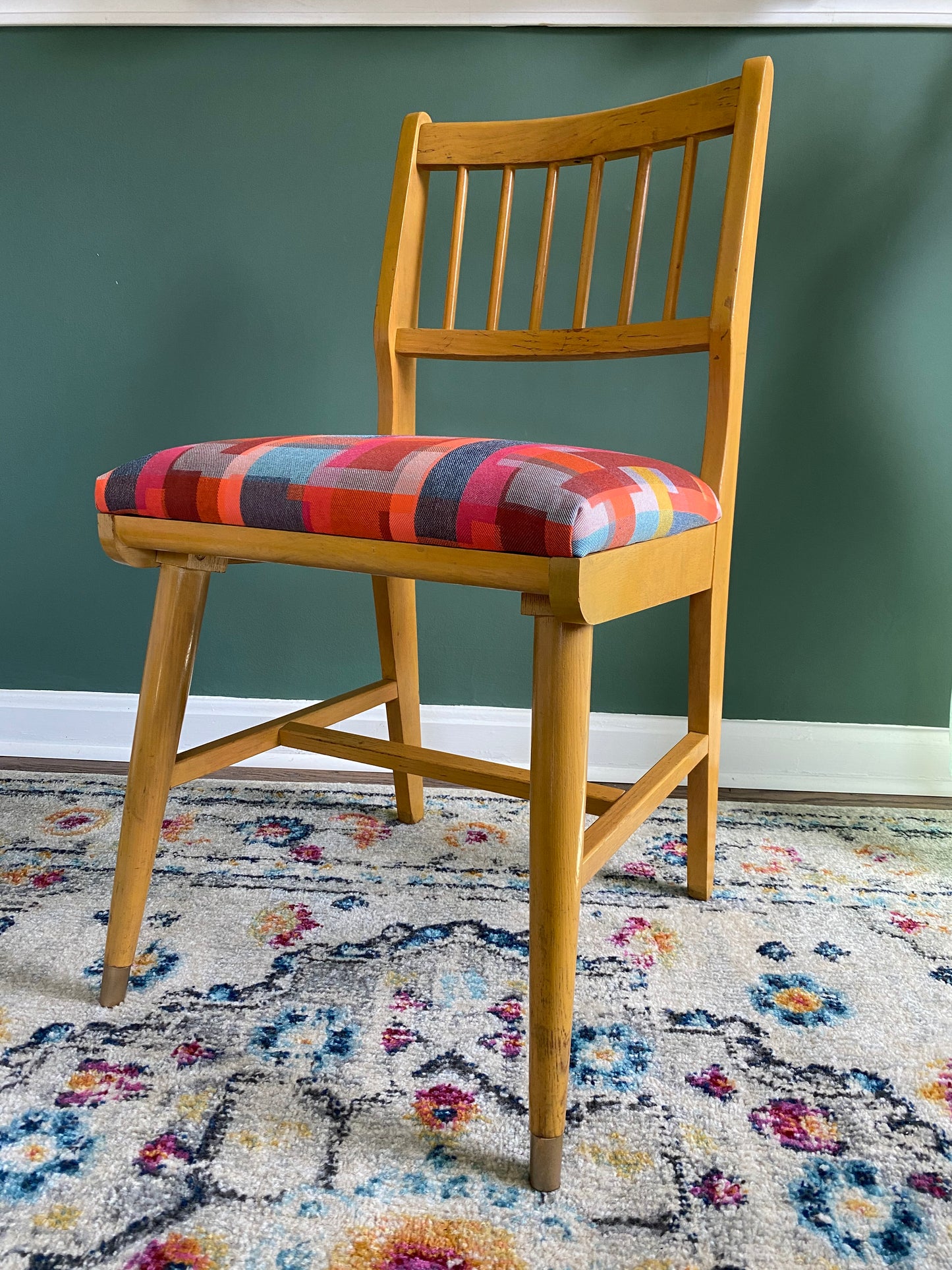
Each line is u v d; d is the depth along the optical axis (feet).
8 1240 1.92
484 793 4.53
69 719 4.93
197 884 3.49
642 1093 2.40
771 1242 1.95
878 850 3.96
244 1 4.17
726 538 3.09
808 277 4.24
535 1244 1.94
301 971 2.93
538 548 1.97
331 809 4.27
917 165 4.11
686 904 3.44
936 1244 1.95
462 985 2.88
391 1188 2.08
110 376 4.64
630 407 4.39
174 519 2.52
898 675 4.59
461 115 4.26
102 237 4.51
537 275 3.30
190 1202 2.02
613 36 4.14
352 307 4.45
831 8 3.99
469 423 4.49
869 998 2.84
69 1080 2.40
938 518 4.42
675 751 3.12
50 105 4.41
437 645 4.73
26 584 4.87
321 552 2.29
